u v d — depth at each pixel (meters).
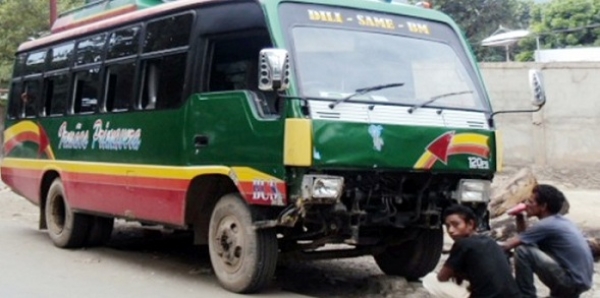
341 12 8.02
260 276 7.78
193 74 8.39
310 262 10.38
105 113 10.05
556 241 6.62
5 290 7.98
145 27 9.47
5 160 12.88
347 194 7.46
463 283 6.33
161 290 8.15
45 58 11.99
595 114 20.72
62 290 8.04
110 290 8.11
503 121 21.56
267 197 7.42
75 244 11.09
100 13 11.04
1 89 24.89
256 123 7.54
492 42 30.02
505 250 6.77
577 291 6.61
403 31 8.34
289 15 7.66
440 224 8.20
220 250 8.11
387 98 7.73
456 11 36.16
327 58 7.65
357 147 7.31
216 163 8.00
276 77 6.86
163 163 8.78
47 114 11.73
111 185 9.78
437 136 7.81
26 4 25.42
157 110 8.94
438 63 8.37
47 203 11.48
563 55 26.84
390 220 7.81
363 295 8.41
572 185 18.92
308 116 7.16
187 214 8.48
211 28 8.25
